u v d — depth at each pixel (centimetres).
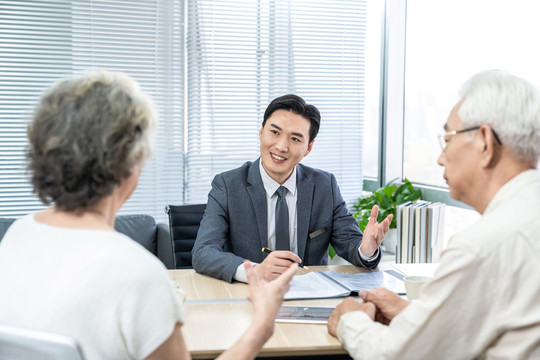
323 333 151
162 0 351
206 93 359
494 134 122
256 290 122
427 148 346
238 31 360
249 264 126
